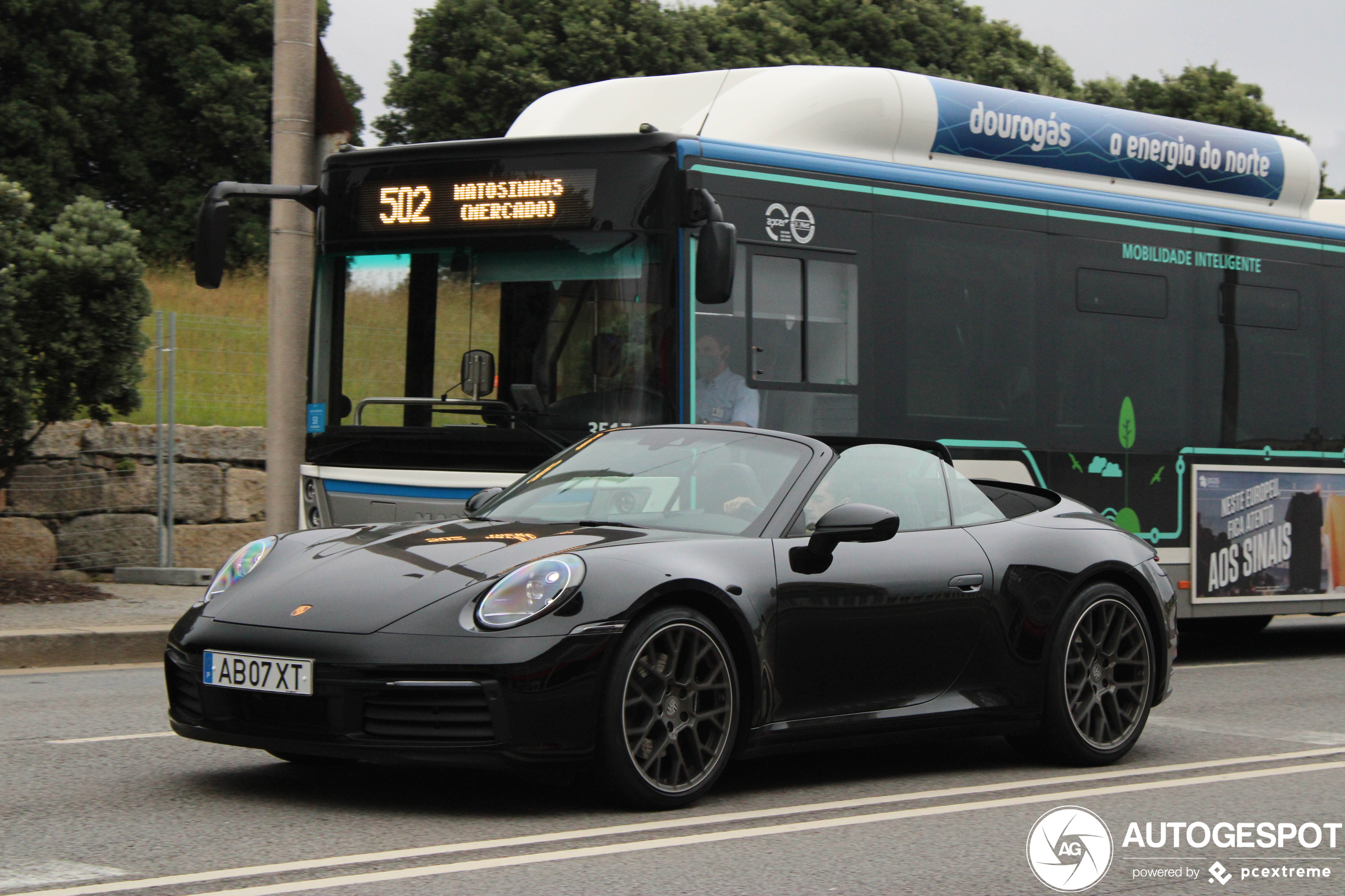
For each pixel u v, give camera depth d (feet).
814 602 18.31
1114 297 34.68
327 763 19.70
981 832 16.61
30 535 42.27
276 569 17.90
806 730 18.35
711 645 17.33
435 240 29.63
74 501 43.11
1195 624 45.09
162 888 13.33
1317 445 38.22
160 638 32.19
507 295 28.99
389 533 18.81
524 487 20.79
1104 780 20.18
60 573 42.70
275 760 19.95
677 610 17.06
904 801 18.30
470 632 16.03
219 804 17.19
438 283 29.53
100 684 28.02
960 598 19.76
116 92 99.40
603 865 14.55
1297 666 35.94
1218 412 36.32
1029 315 33.22
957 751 22.34
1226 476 36.29
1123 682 21.61
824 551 18.35
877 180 31.17
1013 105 34.01
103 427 41.22
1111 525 22.56
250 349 48.24
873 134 31.83
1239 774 20.66
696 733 17.31
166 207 101.14
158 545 44.06
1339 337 38.93
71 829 15.85
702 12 121.29
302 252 36.73
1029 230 33.42
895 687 19.27
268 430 36.70
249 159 103.86
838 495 19.54
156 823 16.14
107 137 99.04
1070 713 20.80
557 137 29.04
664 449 20.45
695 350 28.17
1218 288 36.58
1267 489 37.09
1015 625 20.34
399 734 15.99
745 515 18.92
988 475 32.27
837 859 15.14
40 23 96.22
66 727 22.76
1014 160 34.04
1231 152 37.91
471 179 29.45
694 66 114.21
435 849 15.01
